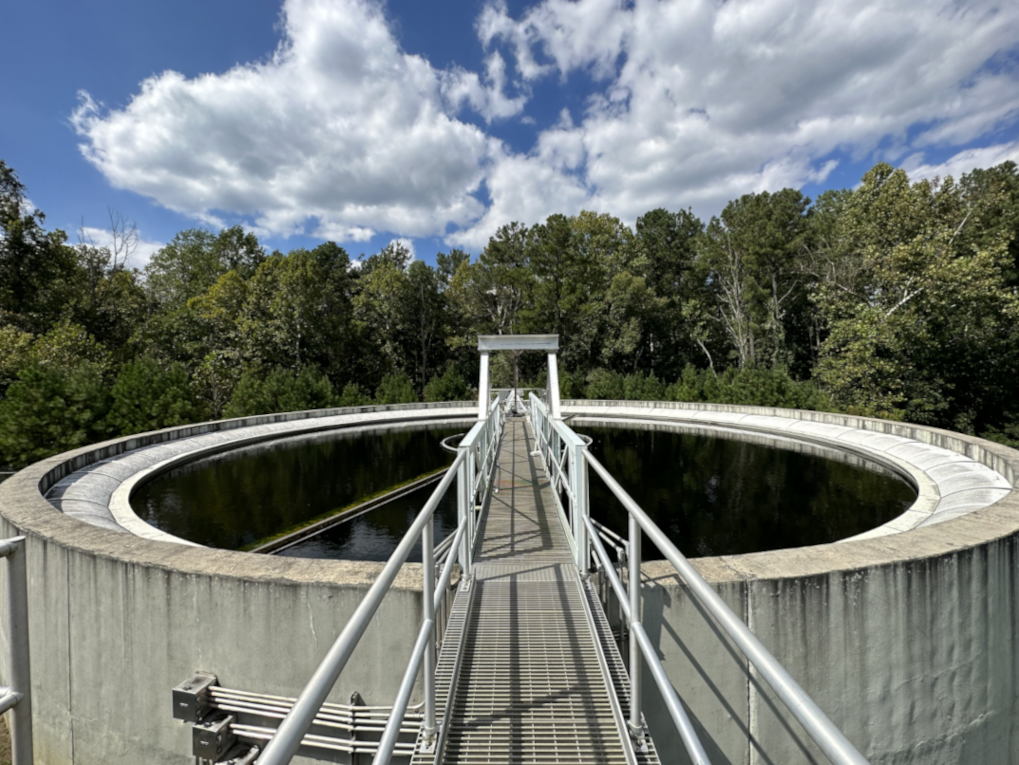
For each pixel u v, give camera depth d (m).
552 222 28.36
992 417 18.81
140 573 3.47
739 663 3.33
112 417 13.79
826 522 7.70
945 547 3.67
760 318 30.38
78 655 3.69
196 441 12.25
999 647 3.86
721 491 9.39
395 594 3.22
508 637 2.82
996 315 17.62
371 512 8.41
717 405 17.78
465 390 25.20
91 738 3.68
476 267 32.28
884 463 10.46
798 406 18.62
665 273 35.19
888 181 16.75
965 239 17.44
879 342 16.77
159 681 3.46
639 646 2.01
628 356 32.38
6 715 4.34
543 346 8.02
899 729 3.54
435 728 2.08
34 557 3.93
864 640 3.44
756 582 3.29
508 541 4.34
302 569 3.39
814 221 29.89
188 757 3.41
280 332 25.53
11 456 11.98
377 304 31.53
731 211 30.52
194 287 32.94
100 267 27.22
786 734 3.36
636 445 13.96
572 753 2.05
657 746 3.23
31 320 22.25
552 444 6.88
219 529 7.43
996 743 3.90
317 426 16.33
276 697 3.25
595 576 3.52
